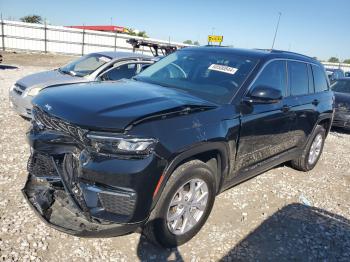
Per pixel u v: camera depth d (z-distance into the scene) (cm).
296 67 484
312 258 340
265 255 334
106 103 290
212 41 1698
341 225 414
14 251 293
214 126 317
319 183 545
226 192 455
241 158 374
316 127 554
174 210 313
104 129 260
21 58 2511
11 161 475
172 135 278
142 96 318
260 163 424
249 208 422
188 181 305
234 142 348
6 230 319
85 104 288
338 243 372
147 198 268
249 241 353
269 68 415
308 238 373
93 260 296
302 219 414
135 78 434
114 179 258
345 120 944
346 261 343
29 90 662
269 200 453
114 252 309
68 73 767
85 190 265
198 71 406
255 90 358
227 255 325
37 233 321
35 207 302
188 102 317
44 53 3008
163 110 283
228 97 357
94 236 272
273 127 414
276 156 461
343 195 512
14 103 689
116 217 266
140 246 321
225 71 395
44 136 294
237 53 429
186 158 296
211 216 389
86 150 267
